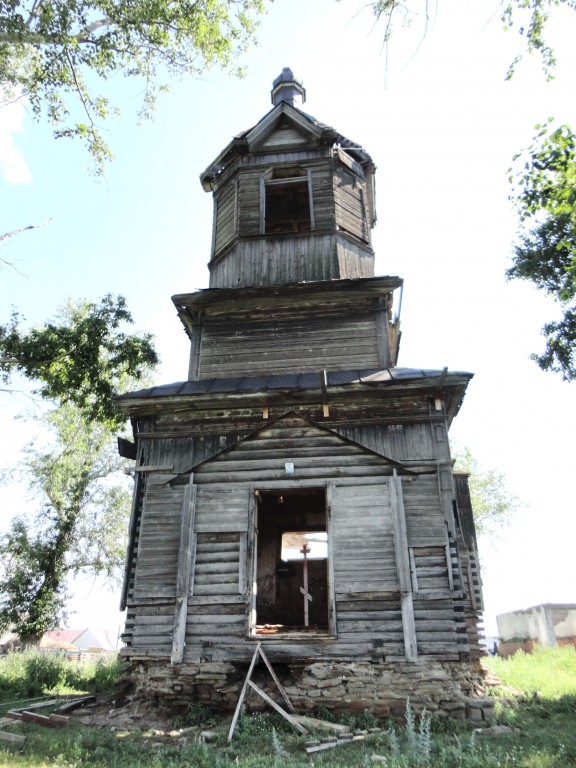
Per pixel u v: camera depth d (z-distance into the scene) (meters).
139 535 13.05
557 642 39.25
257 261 17.02
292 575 18.17
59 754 7.93
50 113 15.33
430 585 11.68
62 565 32.38
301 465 13.03
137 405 14.09
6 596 31.06
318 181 17.98
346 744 9.10
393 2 8.62
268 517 18.03
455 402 14.13
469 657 11.22
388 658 11.16
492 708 10.52
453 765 7.19
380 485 12.62
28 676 15.78
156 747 8.90
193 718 10.90
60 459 32.16
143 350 21.75
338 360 15.27
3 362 19.94
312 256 16.91
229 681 11.52
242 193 18.16
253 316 16.19
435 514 12.29
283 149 18.56
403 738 9.43
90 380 20.86
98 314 21.50
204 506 12.98
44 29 13.79
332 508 12.55
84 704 12.33
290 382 14.20
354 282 15.45
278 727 10.06
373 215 21.00
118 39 15.14
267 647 11.57
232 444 13.57
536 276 17.72
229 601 12.07
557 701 12.48
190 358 15.88
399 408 13.56
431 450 12.97
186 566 12.42
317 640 11.49
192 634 11.91
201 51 16.44
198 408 14.26
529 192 12.93
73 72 14.76
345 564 12.02
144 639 12.08
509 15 10.20
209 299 16.03
